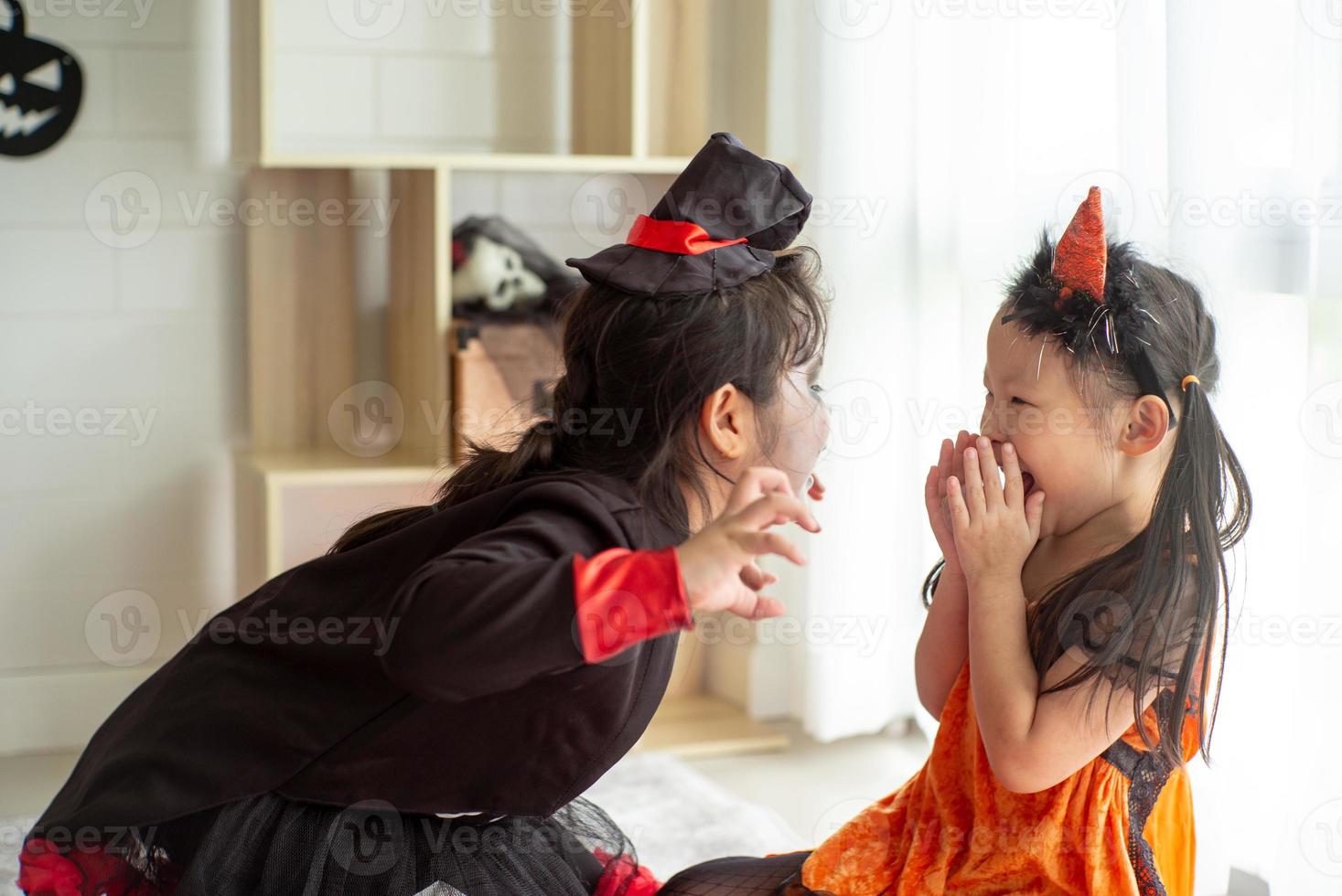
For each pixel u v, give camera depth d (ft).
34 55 7.93
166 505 8.46
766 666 8.77
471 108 8.67
